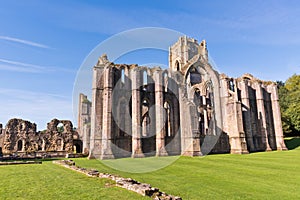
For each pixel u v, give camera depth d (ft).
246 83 141.18
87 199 26.05
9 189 31.76
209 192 30.73
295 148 143.54
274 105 149.07
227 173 47.50
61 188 32.14
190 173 47.65
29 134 135.54
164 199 26.08
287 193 30.25
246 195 29.19
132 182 34.76
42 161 81.15
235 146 116.37
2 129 138.00
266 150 135.23
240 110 120.57
